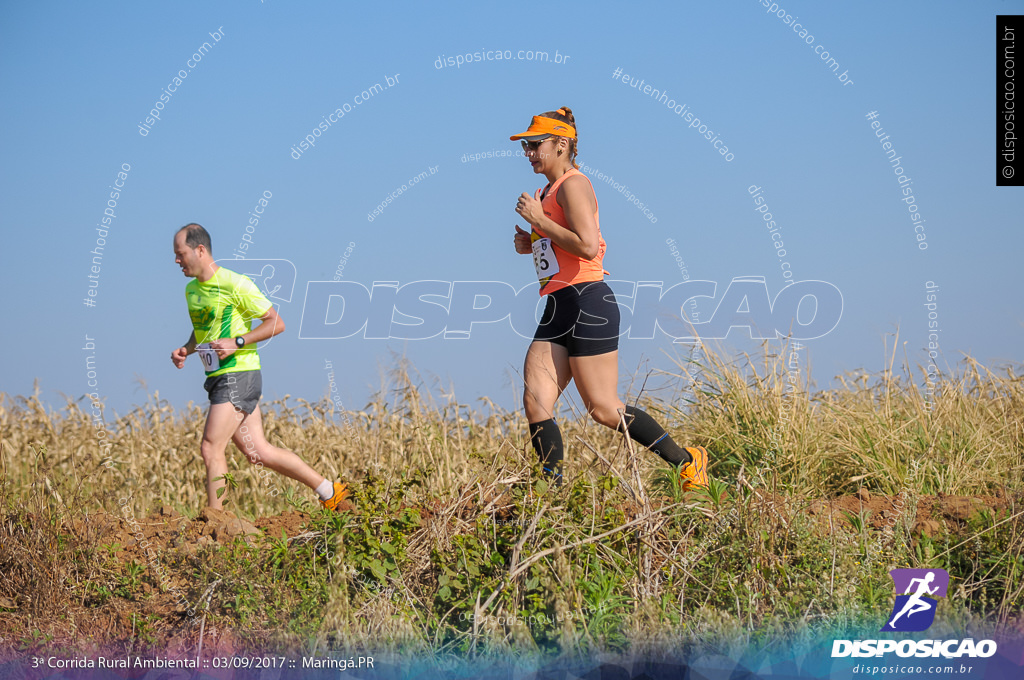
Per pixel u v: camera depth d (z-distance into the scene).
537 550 8.48
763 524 9.04
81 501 10.95
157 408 15.82
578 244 10.01
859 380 14.91
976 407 13.74
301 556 8.99
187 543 10.01
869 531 9.40
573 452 10.20
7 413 14.49
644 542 8.72
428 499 10.07
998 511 9.57
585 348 10.25
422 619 8.27
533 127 10.62
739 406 13.70
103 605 8.95
